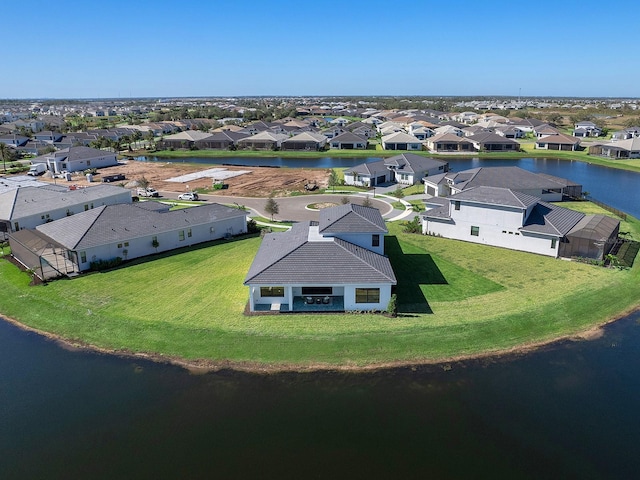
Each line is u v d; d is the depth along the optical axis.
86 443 22.22
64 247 42.28
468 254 46.06
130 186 86.19
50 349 30.59
